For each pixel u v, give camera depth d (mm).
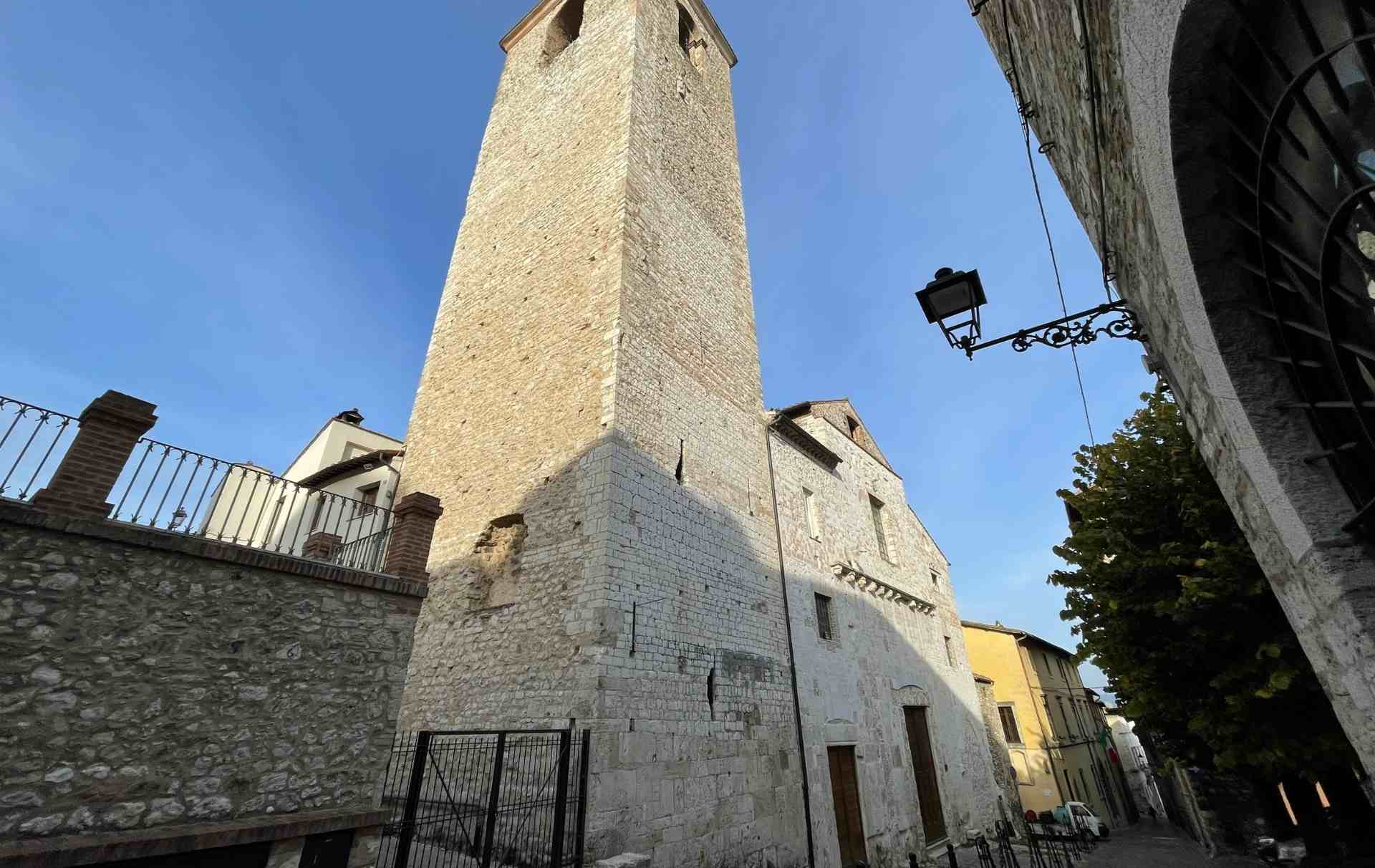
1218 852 15797
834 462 19203
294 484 7109
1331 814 10648
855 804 14070
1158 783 34906
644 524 10828
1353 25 2240
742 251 18312
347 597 6598
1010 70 7434
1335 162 2500
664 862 8875
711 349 14969
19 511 4801
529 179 17125
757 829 10758
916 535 24078
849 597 17406
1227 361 3363
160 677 5227
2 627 4617
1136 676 9562
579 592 9859
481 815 9203
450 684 10945
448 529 12820
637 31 16984
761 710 12016
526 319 14258
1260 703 8141
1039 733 28297
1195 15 2734
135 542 5328
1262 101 2877
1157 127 3322
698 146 18203
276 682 5855
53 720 4672
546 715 9312
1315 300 2916
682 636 10781
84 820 4625
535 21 22641
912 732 18219
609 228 13594
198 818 5121
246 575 5938
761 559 13961
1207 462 4430
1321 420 3148
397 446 21469
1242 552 8000
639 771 9008
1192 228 3348
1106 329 5574
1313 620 3307
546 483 11445
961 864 15453
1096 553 10219
